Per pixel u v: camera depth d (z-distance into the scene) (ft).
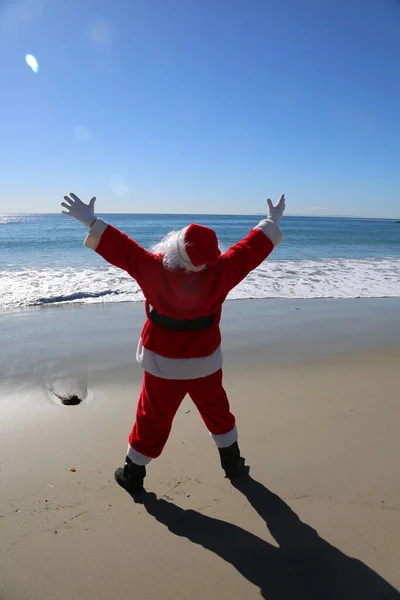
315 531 7.26
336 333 19.42
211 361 7.70
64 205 7.48
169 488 8.30
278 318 22.02
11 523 7.22
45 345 16.69
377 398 12.40
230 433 8.33
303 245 71.92
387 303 26.43
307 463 9.11
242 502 7.95
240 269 7.73
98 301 25.00
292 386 13.23
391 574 6.42
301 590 6.17
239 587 6.20
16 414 11.01
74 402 11.87
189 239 7.00
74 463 8.93
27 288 27.78
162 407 7.72
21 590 6.02
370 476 8.67
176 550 6.83
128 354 15.93
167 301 7.25
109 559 6.61
